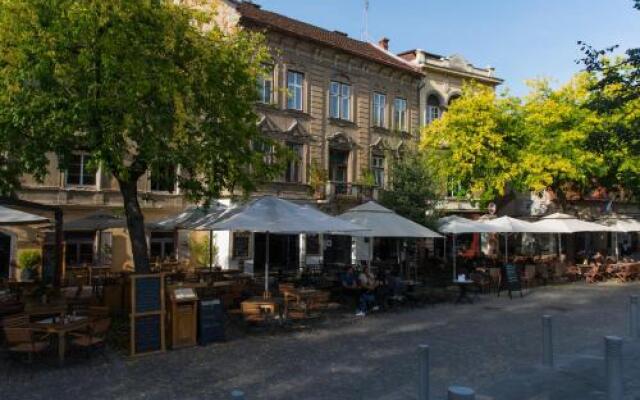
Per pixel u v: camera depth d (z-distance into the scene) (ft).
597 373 29.01
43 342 30.45
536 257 98.43
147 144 37.47
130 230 42.57
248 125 44.01
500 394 25.40
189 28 41.11
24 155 35.58
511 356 33.17
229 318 45.32
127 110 36.11
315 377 28.09
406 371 29.32
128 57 35.55
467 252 114.62
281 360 31.63
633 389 26.09
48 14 35.14
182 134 38.09
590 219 101.30
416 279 76.38
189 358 31.94
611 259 98.58
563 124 88.22
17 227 69.51
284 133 88.02
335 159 97.14
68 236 73.82
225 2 80.12
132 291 32.55
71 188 72.33
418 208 76.89
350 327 42.73
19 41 34.37
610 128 46.96
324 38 96.48
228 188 46.50
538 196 113.19
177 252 83.25
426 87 112.06
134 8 36.45
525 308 54.19
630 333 39.06
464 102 92.58
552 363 30.53
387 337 38.83
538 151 88.28
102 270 66.44
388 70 104.58
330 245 96.02
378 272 70.54
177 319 34.45
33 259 69.67
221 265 81.76
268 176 46.50
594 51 43.21
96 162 36.04
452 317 48.26
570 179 92.07
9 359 31.27
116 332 37.86
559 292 68.39
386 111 105.29
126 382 26.99
